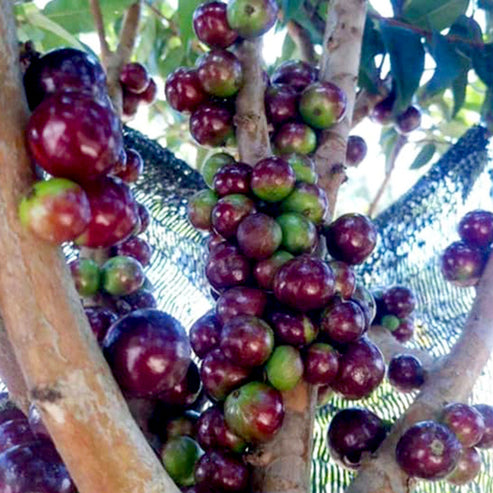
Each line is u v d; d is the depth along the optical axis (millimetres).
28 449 292
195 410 365
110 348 287
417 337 532
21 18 588
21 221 249
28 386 251
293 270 335
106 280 388
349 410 366
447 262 453
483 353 391
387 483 337
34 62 281
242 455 331
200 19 401
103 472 251
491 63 566
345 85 431
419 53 533
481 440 373
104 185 274
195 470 335
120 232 277
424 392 373
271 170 363
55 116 250
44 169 256
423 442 333
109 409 253
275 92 415
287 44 656
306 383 343
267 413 320
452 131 727
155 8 703
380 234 559
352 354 347
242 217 362
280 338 336
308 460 335
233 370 333
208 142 413
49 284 250
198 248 509
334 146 416
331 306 345
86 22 629
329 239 375
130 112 473
